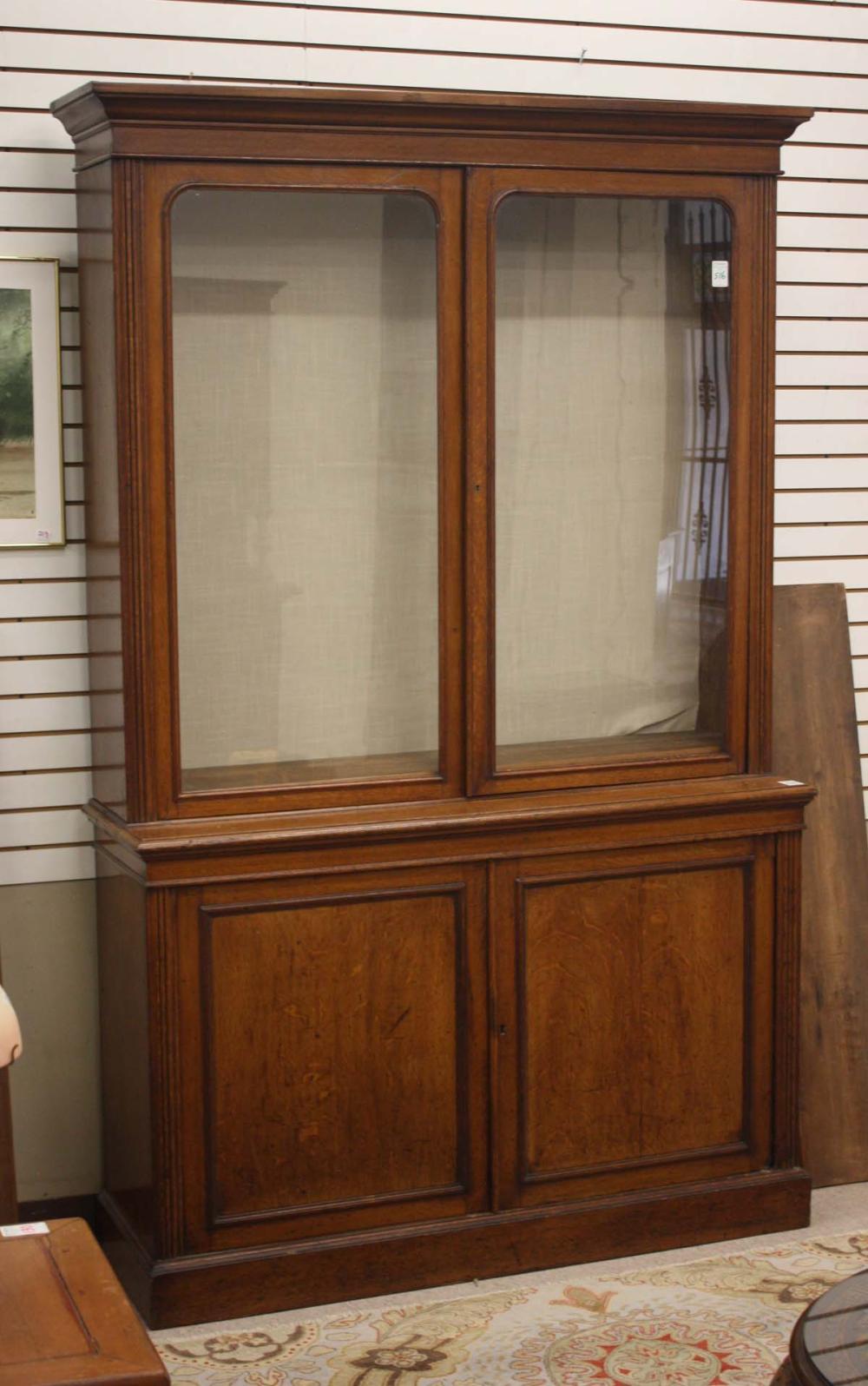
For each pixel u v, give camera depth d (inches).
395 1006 122.6
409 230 119.5
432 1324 118.3
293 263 117.6
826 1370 73.8
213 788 119.0
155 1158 117.5
